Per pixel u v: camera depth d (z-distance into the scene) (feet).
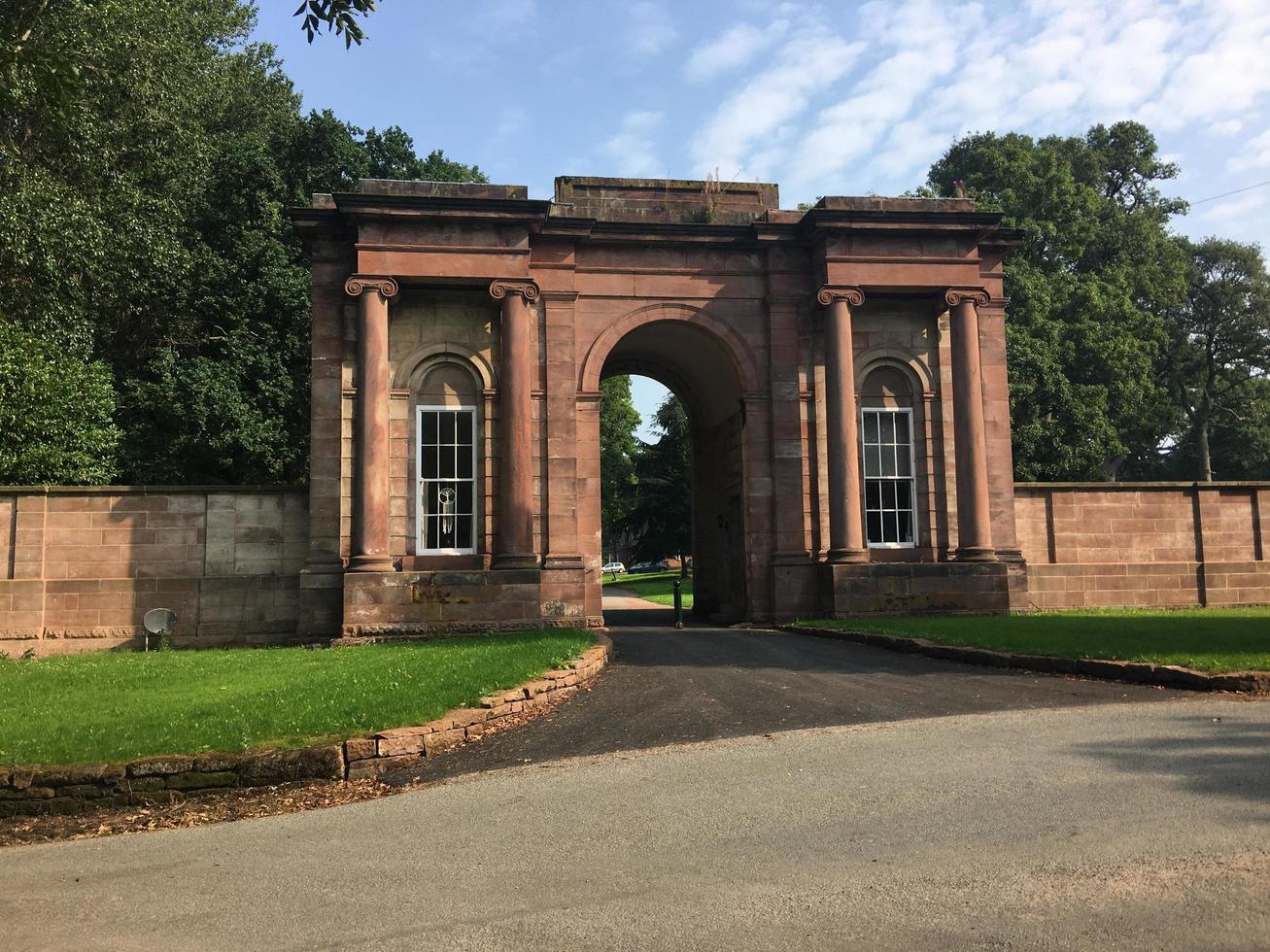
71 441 77.25
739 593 82.94
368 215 69.51
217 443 99.66
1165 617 66.64
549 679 41.50
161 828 26.43
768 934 16.06
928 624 62.54
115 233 97.66
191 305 107.86
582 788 26.78
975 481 74.84
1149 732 29.58
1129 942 15.01
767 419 77.05
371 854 21.94
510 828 23.32
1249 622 59.77
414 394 72.64
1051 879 17.67
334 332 72.02
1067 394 138.10
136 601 70.44
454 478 72.43
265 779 29.60
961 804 22.75
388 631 66.23
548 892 18.70
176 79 108.37
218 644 70.69
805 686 42.32
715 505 94.32
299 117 137.90
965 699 37.35
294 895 19.39
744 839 21.21
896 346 78.69
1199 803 21.72
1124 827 20.35
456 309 73.41
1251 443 199.31
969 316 76.23
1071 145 188.24
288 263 109.09
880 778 25.64
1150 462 214.07
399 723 33.01
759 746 30.73
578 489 74.08
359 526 67.92
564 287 74.90
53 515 70.69
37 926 18.37
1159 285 172.24
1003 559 76.48
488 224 71.26
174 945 17.01
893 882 18.03
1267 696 35.91
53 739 31.53
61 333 87.25
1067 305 150.00
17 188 86.12
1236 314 190.70
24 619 69.05
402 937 16.80
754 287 78.28
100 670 49.83
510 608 67.82
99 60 94.68
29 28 85.66
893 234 75.92
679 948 15.69
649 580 237.45
